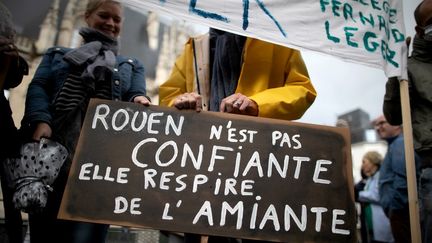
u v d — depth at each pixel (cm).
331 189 135
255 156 139
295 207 131
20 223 154
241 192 132
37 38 2034
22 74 166
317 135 145
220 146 140
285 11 160
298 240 126
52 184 157
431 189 163
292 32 158
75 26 2200
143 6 145
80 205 125
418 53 190
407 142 156
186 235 159
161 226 124
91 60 176
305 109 161
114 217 124
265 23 156
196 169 135
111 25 195
